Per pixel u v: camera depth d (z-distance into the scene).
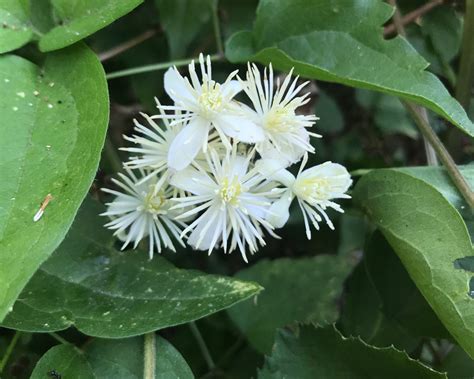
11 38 0.13
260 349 0.16
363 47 0.13
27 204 0.10
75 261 0.13
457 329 0.12
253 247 0.12
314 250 0.18
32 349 0.14
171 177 0.12
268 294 0.16
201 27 0.16
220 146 0.12
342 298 0.17
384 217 0.13
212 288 0.12
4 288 0.09
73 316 0.12
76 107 0.12
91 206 0.13
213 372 0.16
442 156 0.13
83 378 0.12
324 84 0.19
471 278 0.12
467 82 0.15
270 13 0.14
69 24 0.13
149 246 0.13
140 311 0.12
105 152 0.15
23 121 0.12
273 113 0.12
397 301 0.14
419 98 0.12
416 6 0.17
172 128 0.12
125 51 0.16
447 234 0.12
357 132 0.19
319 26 0.14
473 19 0.15
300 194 0.12
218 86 0.12
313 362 0.13
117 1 0.13
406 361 0.12
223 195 0.12
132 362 0.12
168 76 0.12
